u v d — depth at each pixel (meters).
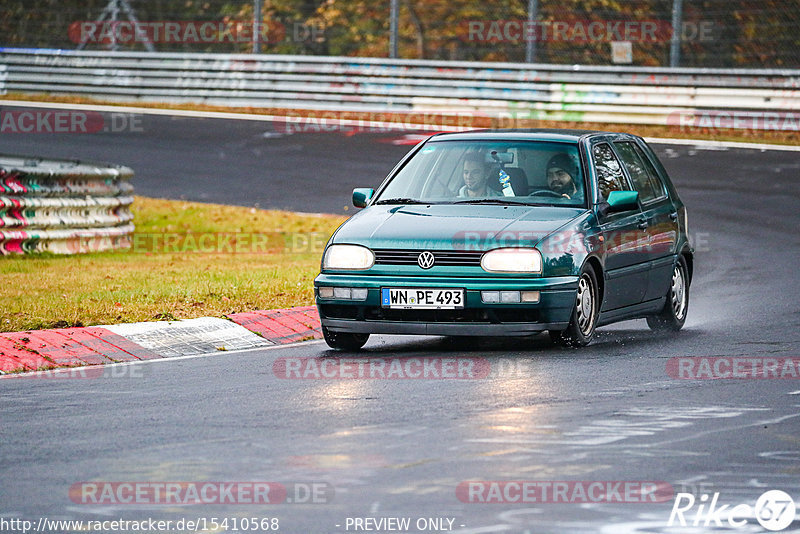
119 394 21.22
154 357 25.41
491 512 14.04
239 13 111.12
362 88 82.94
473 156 27.78
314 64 84.44
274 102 85.31
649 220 28.62
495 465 16.08
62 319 27.56
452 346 26.56
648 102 76.25
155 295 31.50
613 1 103.62
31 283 33.94
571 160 27.31
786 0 101.44
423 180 27.77
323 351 26.06
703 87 75.12
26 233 41.66
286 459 16.42
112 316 28.17
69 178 43.72
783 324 29.45
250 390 21.45
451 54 108.88
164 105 88.19
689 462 16.30
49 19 109.31
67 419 19.14
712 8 102.06
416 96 81.69
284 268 38.12
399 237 25.22
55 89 91.56
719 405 20.02
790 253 42.78
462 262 24.81
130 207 55.75
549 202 26.67
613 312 27.03
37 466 16.20
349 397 20.69
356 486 15.10
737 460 16.42
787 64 101.50
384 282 24.97
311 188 60.00
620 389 21.28
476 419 18.83
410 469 15.88
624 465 16.12
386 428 18.27
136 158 68.69
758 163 64.19
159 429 18.34
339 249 25.62
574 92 77.81
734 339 27.31
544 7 105.50
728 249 43.88
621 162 28.88
